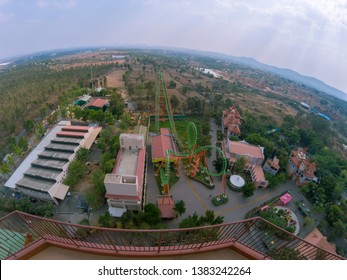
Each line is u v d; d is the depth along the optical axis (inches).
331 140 3400.6
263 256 497.7
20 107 2935.5
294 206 1870.1
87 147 2046.0
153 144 2237.9
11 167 1940.2
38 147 2004.2
